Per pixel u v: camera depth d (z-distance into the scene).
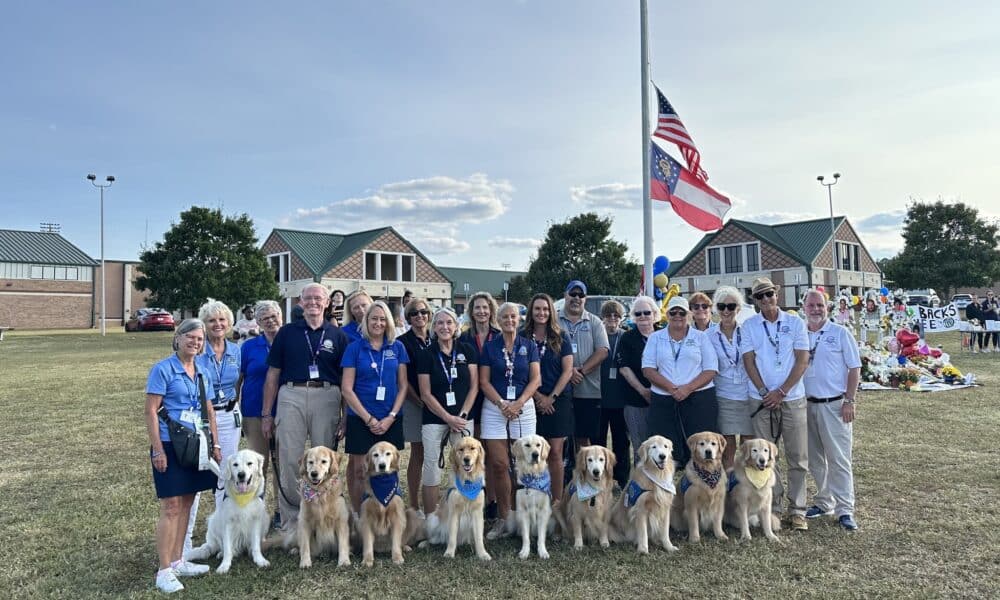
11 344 29.88
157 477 4.50
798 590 4.26
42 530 5.62
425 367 5.63
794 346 5.57
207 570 4.74
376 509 4.99
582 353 6.57
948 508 5.76
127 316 58.97
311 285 5.61
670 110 12.63
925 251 47.03
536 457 5.18
